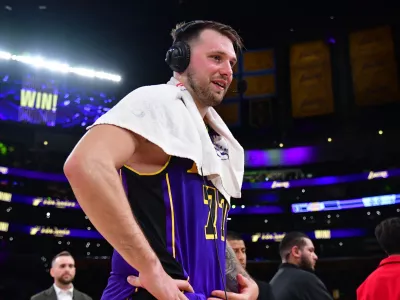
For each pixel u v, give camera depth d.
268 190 15.03
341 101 14.41
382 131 14.05
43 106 13.53
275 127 15.02
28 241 13.26
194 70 1.29
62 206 13.76
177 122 1.16
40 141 13.95
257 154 15.14
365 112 14.23
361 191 14.13
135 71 14.61
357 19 14.08
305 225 14.55
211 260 1.21
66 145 14.20
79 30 14.24
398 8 13.65
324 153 14.71
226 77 1.31
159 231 1.14
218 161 1.23
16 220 13.17
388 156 14.00
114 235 0.99
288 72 14.87
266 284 2.92
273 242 14.77
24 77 13.35
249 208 14.98
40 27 13.61
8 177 13.31
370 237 13.80
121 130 1.08
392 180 13.70
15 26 13.23
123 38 14.61
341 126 14.49
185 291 1.09
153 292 1.02
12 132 13.52
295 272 3.51
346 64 14.33
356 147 14.35
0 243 12.85
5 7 13.05
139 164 1.17
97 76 13.86
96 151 1.01
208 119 1.39
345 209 14.17
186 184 1.18
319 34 14.52
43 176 13.77
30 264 12.20
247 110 15.16
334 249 14.17
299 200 14.73
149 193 1.16
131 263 1.02
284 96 14.90
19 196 13.30
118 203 0.99
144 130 1.09
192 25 1.33
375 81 13.66
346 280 8.76
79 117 14.09
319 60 14.38
